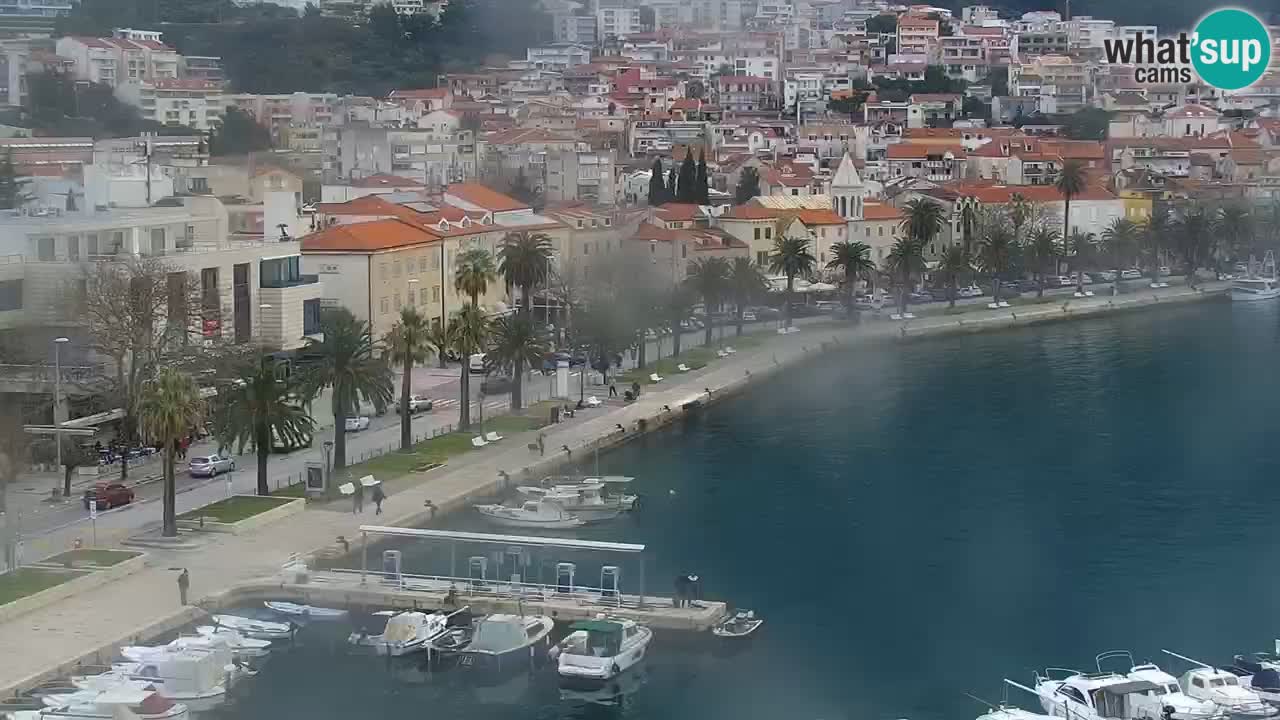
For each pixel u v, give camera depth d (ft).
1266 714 399.03
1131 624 482.69
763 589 513.45
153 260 652.89
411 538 545.44
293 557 508.12
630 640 449.48
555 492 595.88
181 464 625.82
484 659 442.09
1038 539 573.74
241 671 434.71
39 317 640.99
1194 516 607.37
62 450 598.34
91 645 426.51
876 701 424.05
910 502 627.05
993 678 438.81
